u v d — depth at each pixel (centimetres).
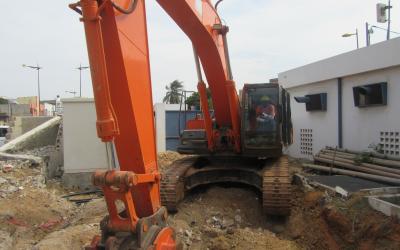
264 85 870
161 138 1772
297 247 695
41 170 1205
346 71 1250
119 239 368
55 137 1677
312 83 1484
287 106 1048
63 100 1174
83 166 1180
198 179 881
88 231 689
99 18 326
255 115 867
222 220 760
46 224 836
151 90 428
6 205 889
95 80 330
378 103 1113
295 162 1420
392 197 736
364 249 657
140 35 404
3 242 721
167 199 757
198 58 779
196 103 1077
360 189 812
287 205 724
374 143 1145
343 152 1196
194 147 899
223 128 888
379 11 1427
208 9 671
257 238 690
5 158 1275
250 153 865
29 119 1925
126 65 370
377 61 1098
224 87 797
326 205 765
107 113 334
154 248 367
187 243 662
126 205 359
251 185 888
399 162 959
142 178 383
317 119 1473
